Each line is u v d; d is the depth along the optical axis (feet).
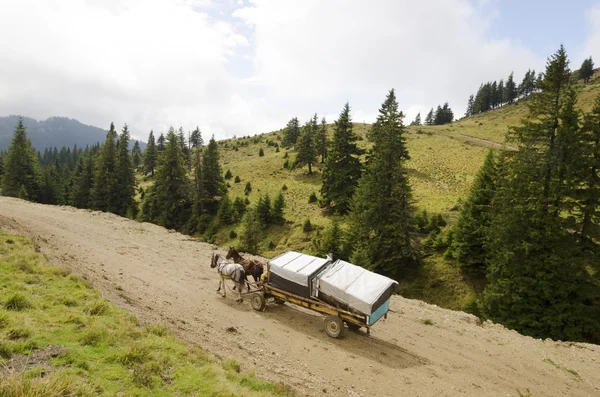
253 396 21.45
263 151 387.75
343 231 142.20
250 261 45.50
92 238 69.15
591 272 86.53
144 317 32.45
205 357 26.17
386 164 128.06
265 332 36.65
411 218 125.49
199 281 51.31
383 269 124.67
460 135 373.20
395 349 36.11
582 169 71.05
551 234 70.85
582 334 70.18
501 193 83.10
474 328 45.52
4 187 219.82
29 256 39.93
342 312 35.27
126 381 19.67
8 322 22.15
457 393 29.19
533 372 34.81
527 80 549.54
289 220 194.59
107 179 230.68
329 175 196.54
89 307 29.17
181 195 221.46
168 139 222.89
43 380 16.85
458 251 114.42
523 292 73.36
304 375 28.89
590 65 494.18
